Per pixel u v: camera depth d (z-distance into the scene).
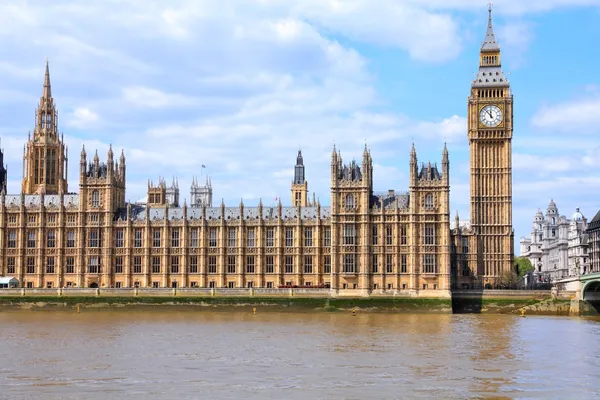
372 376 91.62
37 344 122.88
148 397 79.75
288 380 89.00
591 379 90.62
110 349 116.38
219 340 129.75
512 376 92.25
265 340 129.75
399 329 152.25
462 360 104.81
